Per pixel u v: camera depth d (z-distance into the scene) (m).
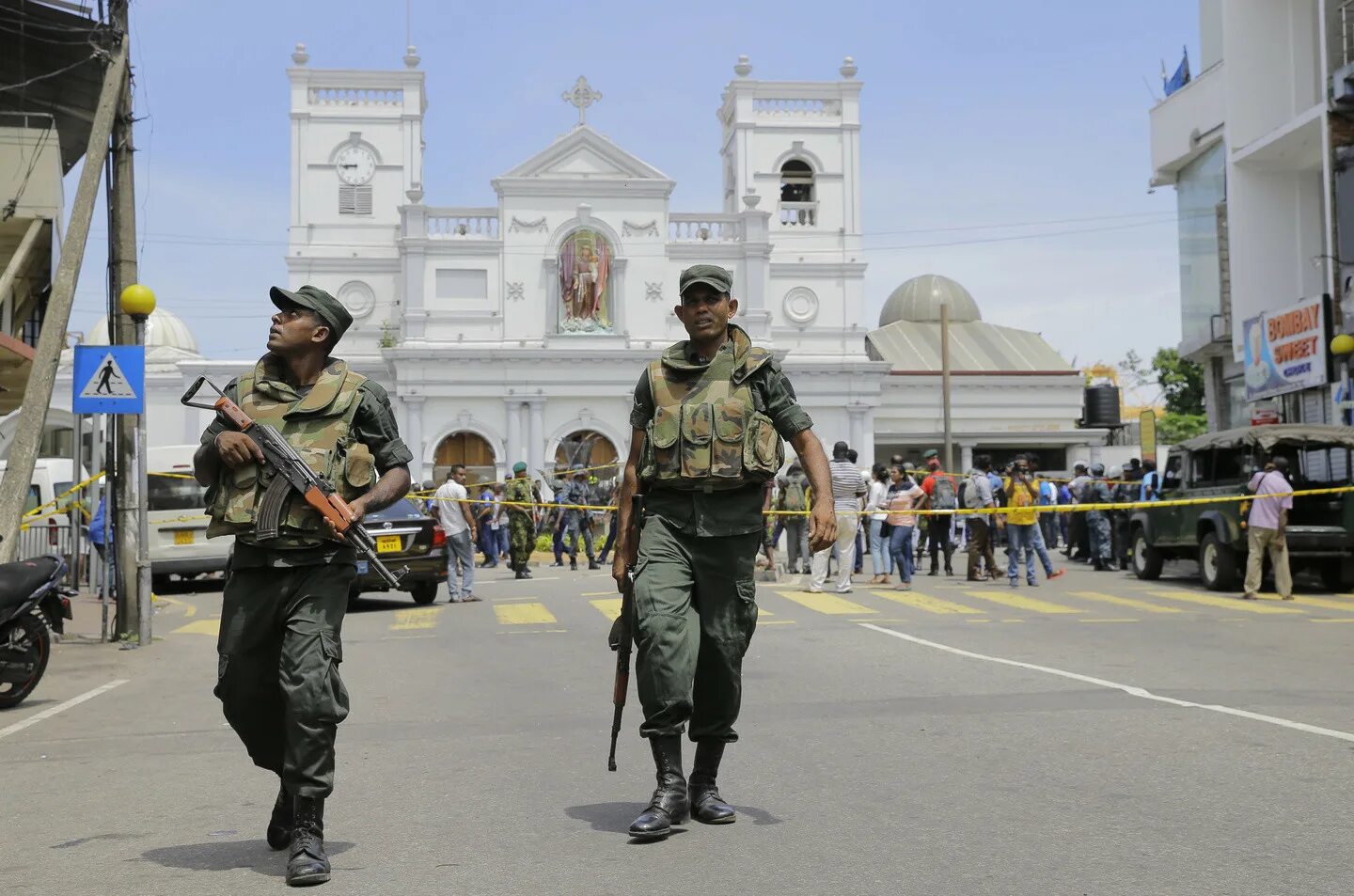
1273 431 18.30
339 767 7.23
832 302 54.38
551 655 12.34
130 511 14.60
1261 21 28.19
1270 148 27.03
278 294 5.26
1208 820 5.54
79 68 20.38
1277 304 28.34
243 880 5.03
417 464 49.47
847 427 52.88
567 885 4.81
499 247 51.22
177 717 9.45
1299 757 6.78
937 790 6.25
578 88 51.84
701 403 5.52
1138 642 12.52
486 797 6.40
